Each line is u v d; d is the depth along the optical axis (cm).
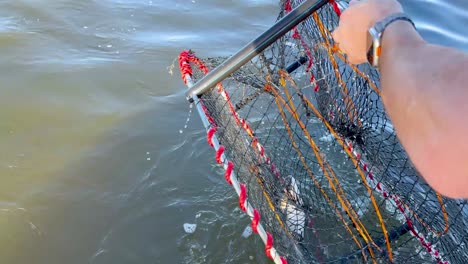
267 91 207
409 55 61
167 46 428
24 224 251
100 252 243
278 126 263
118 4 491
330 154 255
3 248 239
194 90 191
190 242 252
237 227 259
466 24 407
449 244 187
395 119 60
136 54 409
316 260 184
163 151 307
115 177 286
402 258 188
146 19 471
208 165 298
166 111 343
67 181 279
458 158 50
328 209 214
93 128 320
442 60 56
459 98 50
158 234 255
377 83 187
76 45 410
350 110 199
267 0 523
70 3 472
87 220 259
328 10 175
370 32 72
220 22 483
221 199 275
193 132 324
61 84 355
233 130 201
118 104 346
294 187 202
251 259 245
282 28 161
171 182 286
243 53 173
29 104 331
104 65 385
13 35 405
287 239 170
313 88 234
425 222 196
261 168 194
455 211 189
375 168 215
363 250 185
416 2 434
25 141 303
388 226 217
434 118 52
